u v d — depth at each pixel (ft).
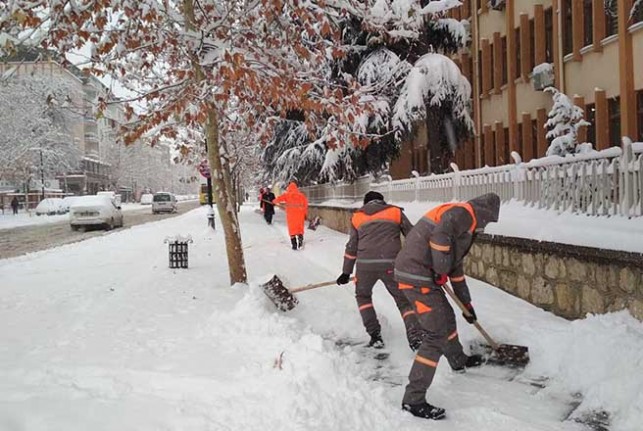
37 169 167.94
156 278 32.32
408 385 13.96
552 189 23.89
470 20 65.46
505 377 16.58
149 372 15.40
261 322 20.15
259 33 24.94
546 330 18.07
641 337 15.78
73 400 13.37
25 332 20.39
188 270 35.40
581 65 44.80
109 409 12.85
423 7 54.44
